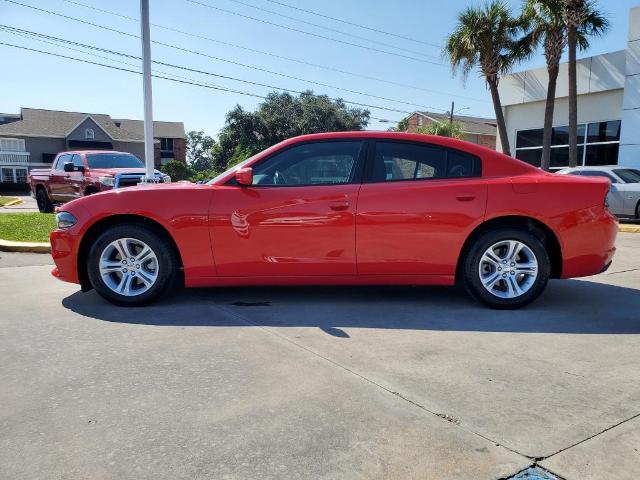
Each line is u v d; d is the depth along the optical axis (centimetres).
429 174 462
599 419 258
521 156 2155
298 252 451
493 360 337
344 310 455
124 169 1207
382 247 449
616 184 1301
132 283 469
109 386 296
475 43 1839
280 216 447
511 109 2175
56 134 4859
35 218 1134
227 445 235
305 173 465
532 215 445
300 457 226
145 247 460
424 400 279
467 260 456
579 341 375
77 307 463
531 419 258
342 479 211
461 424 253
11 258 716
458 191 448
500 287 470
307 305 472
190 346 362
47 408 270
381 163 464
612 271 646
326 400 279
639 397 283
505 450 230
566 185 450
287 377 309
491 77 1914
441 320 427
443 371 318
